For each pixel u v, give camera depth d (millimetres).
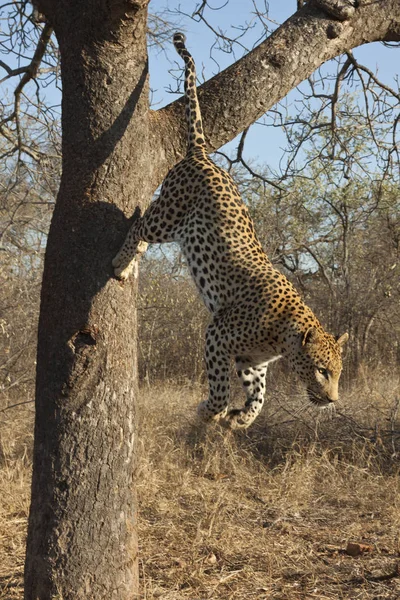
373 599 7254
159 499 9859
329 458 11578
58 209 6531
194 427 12625
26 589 6465
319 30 7312
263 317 8000
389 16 7484
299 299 8328
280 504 9977
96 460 6332
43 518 6348
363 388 15039
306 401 13062
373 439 11820
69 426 6312
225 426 8289
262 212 18750
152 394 14992
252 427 12562
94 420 6332
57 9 6383
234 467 10984
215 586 7508
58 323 6395
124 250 6430
